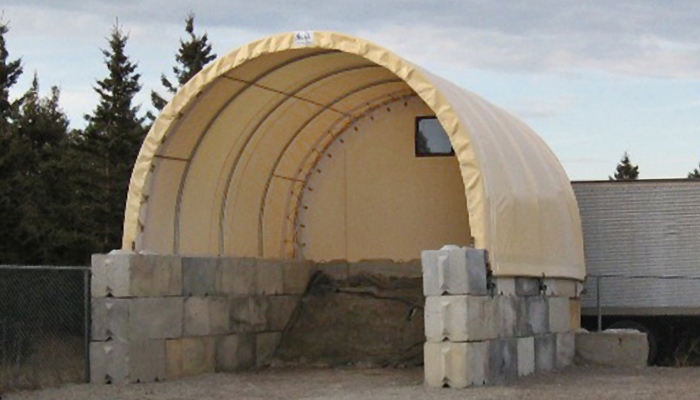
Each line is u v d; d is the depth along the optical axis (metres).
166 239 17.36
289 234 20.58
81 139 37.62
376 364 18.06
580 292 19.30
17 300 19.33
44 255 24.33
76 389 14.34
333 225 20.56
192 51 43.56
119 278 14.86
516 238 15.40
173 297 15.76
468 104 16.41
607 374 16.66
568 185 19.55
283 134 18.98
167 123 16.62
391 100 20.05
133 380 14.84
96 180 35.25
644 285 22.02
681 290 21.89
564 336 17.88
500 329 14.88
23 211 23.44
